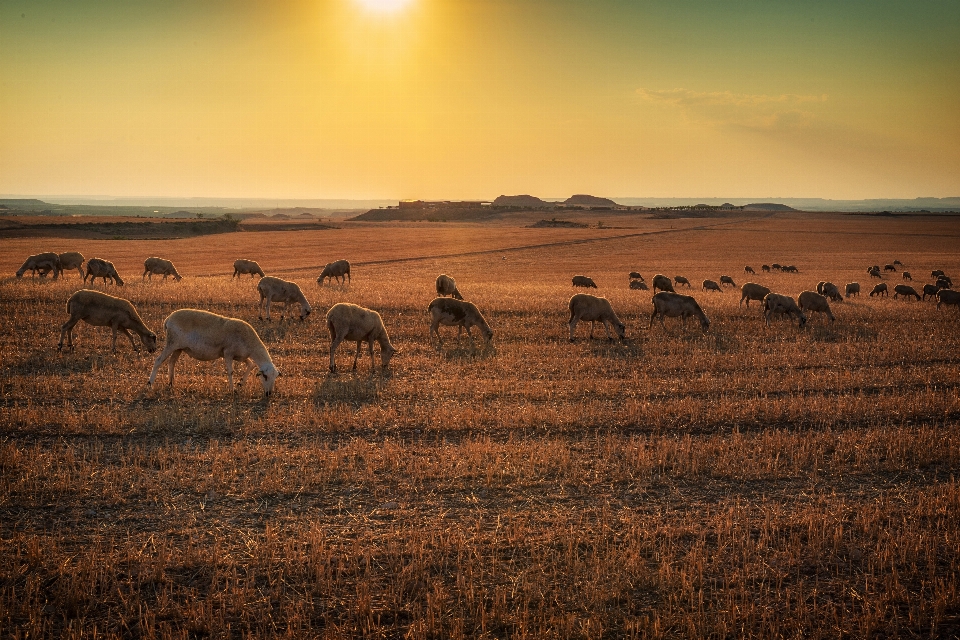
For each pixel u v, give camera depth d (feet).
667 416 49.39
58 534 30.48
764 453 42.45
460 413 48.62
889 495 37.47
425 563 29.12
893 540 31.19
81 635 23.77
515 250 318.24
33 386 51.26
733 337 83.25
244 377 54.29
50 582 27.07
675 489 37.63
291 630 24.34
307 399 51.85
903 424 49.57
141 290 104.22
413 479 37.35
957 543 31.42
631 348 75.36
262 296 84.94
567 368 64.80
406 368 63.26
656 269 242.78
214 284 122.11
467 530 32.42
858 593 28.09
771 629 25.07
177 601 26.40
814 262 277.23
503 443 43.96
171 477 36.50
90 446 40.88
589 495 36.70
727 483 38.68
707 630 25.22
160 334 74.28
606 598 27.07
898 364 69.82
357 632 25.00
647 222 606.96
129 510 33.22
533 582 28.02
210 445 41.42
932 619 26.04
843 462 41.68
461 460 39.68
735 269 245.45
